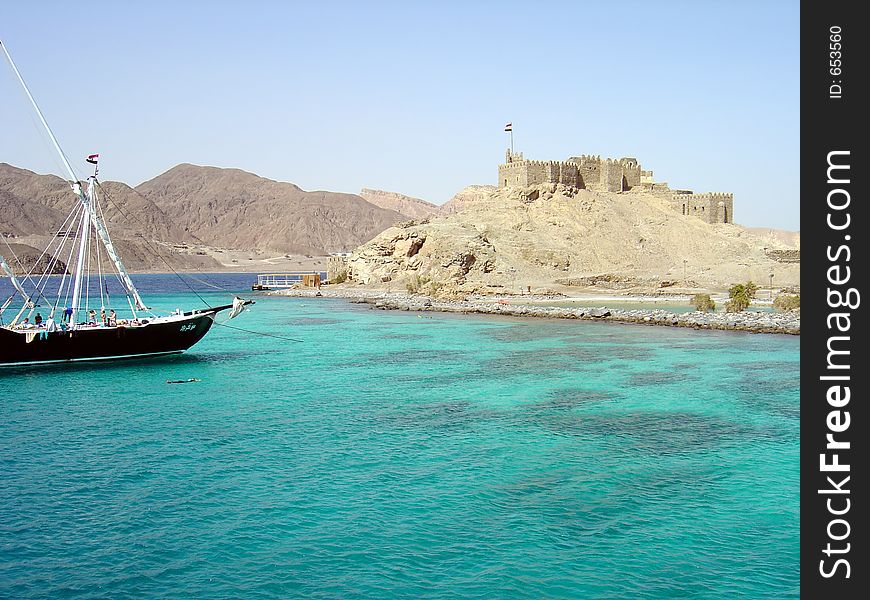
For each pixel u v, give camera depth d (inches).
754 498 1035.3
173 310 4842.5
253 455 1241.4
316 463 1195.3
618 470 1155.9
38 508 998.4
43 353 2191.2
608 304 4402.1
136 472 1150.3
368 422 1475.1
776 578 813.9
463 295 4950.8
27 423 1472.7
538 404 1642.5
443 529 931.3
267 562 845.8
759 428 1411.2
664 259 6235.2
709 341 2743.6
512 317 3882.9
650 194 7155.5
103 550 874.8
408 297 5113.2
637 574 820.0
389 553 866.8
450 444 1305.4
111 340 2272.4
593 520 959.6
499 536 910.4
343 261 7298.2
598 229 6387.8
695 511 987.9
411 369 2169.0
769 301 4200.3
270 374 2086.6
